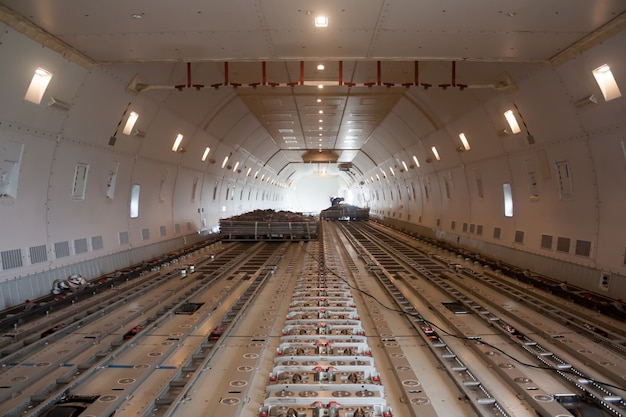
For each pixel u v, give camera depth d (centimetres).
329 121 1895
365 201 4434
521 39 603
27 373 476
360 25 551
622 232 709
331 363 493
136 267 1066
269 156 2898
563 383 470
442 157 1556
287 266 1256
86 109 800
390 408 382
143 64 838
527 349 558
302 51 660
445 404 426
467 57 689
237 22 540
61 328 631
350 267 1230
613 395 432
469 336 611
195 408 416
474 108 1079
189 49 653
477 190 1338
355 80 1214
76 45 632
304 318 691
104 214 986
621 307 664
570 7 497
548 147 877
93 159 901
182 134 1312
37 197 751
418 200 2172
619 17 525
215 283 996
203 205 1811
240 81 1224
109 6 493
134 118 989
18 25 539
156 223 1298
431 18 529
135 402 427
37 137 718
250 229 1895
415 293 912
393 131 1905
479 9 503
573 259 830
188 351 571
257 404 421
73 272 846
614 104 654
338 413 375
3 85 596
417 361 535
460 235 1492
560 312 709
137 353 554
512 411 407
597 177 757
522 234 1052
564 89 735
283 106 1576
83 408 403
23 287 708
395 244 1819
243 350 569
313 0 478
